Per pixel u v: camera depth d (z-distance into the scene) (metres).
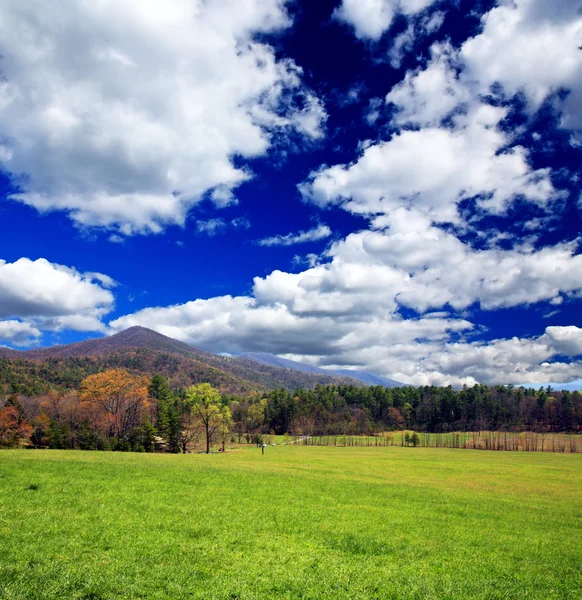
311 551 19.78
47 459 41.41
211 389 110.50
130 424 110.50
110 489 29.33
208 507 26.77
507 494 49.56
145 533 19.84
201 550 18.34
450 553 21.80
